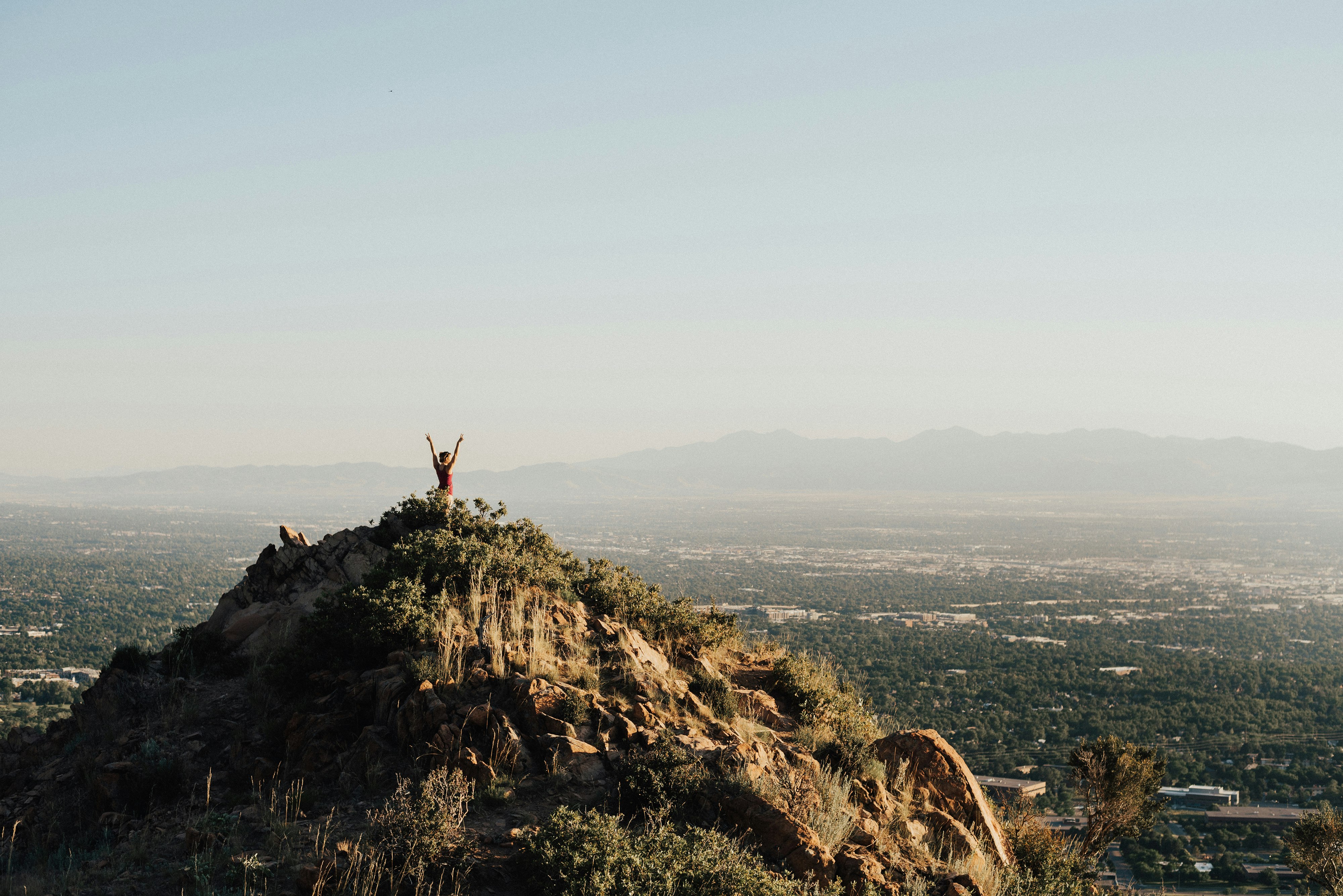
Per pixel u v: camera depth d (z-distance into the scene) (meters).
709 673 18.81
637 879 10.72
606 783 13.26
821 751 16.09
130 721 17.08
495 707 14.18
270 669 16.92
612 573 20.73
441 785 12.20
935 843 14.37
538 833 11.43
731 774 13.33
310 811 12.77
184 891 10.71
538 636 16.12
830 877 11.91
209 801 13.57
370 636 16.12
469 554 18.27
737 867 11.08
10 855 13.63
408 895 10.67
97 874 11.41
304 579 21.09
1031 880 13.94
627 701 15.23
